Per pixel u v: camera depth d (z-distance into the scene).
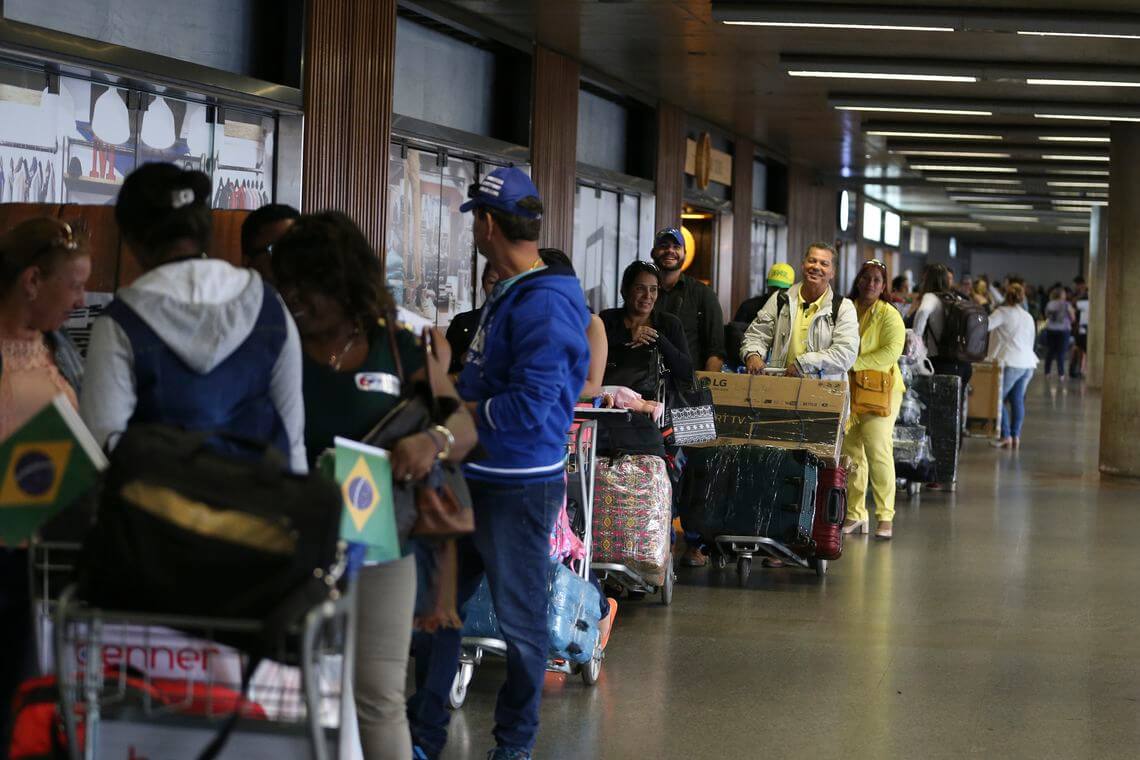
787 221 19.59
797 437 7.32
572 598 4.83
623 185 13.01
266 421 2.71
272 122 7.45
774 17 9.05
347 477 2.62
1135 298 11.74
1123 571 7.63
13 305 2.99
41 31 5.68
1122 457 11.88
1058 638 5.98
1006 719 4.72
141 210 2.67
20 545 2.76
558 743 4.35
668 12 9.32
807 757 4.27
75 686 2.39
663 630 6.01
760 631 6.03
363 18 7.97
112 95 6.34
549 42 10.70
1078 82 10.67
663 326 6.59
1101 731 4.60
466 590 4.00
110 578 2.27
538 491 3.80
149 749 2.38
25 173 5.85
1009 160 17.33
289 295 2.97
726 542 7.08
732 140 16.70
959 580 7.32
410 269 9.40
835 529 7.19
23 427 2.47
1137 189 11.80
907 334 10.68
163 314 2.57
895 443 10.48
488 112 10.52
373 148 8.18
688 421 6.49
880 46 10.29
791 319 7.89
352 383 2.93
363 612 3.02
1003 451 14.34
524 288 3.74
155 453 2.29
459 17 9.38
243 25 7.29
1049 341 28.78
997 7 8.79
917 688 5.11
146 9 6.52
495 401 3.63
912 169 19.30
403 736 3.07
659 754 4.26
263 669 2.39
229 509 2.26
